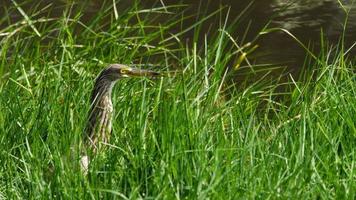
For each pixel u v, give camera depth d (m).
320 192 9.84
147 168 10.54
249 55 20.19
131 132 11.86
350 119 11.42
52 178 10.34
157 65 14.60
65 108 12.09
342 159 10.73
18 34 15.66
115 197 9.95
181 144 10.69
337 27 21.39
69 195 9.93
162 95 12.59
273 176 10.10
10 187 10.52
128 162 10.81
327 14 22.09
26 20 15.09
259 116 13.66
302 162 10.38
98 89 12.35
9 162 10.94
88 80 13.59
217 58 13.76
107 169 10.79
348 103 12.02
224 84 16.09
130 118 12.46
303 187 9.88
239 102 13.40
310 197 9.84
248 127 11.20
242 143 11.12
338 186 9.88
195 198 9.62
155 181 9.95
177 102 12.24
